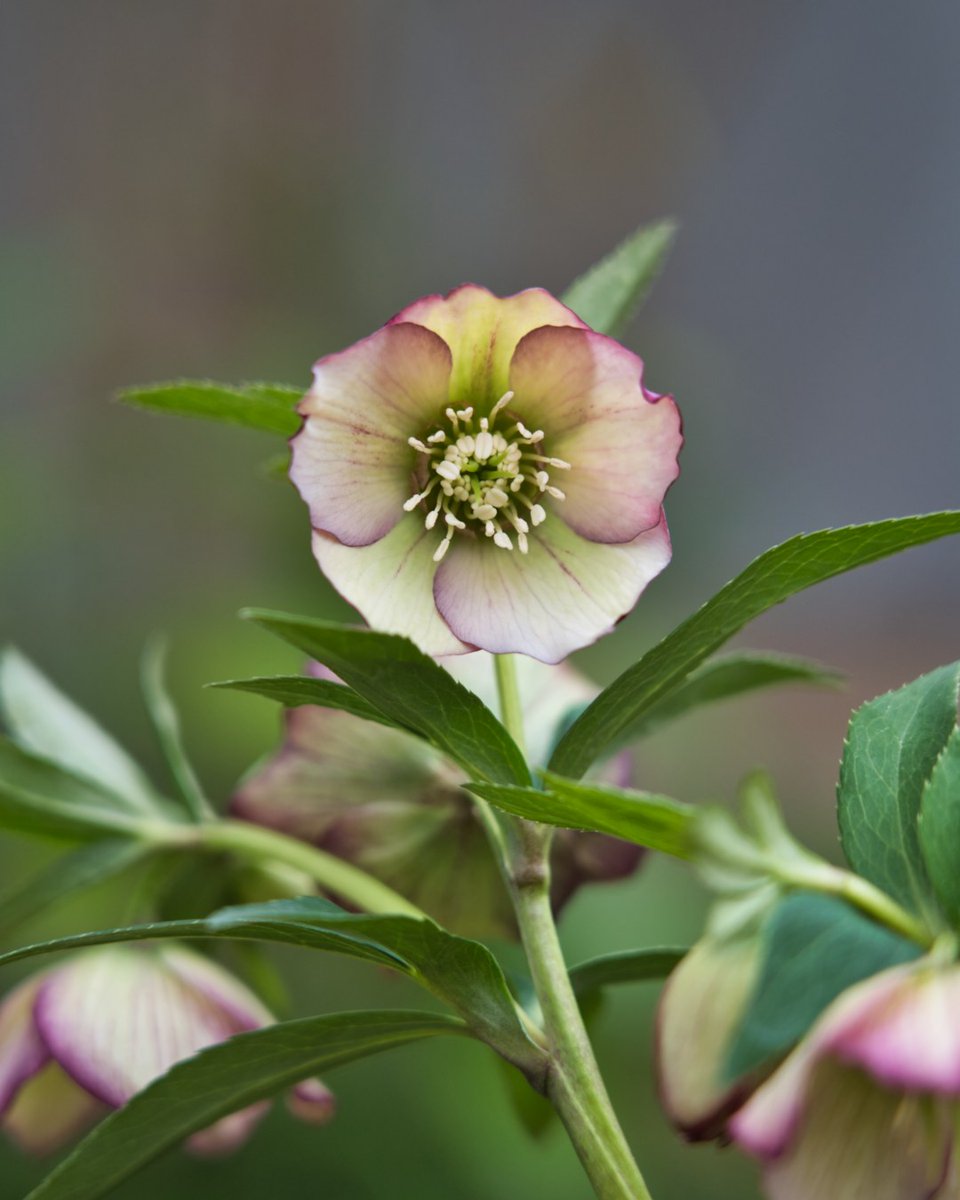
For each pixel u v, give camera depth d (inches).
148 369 84.6
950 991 25.8
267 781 30.8
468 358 28.9
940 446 146.4
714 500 66.9
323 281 89.3
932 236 145.8
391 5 107.7
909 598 127.0
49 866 31.4
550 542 28.9
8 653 32.0
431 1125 40.7
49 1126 31.4
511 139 122.1
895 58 141.6
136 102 98.0
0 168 96.3
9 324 57.9
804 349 146.6
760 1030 26.7
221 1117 28.2
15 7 96.3
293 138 97.6
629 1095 40.1
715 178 138.9
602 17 126.7
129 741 48.8
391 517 28.8
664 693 27.9
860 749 27.7
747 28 134.9
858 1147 26.5
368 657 26.8
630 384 28.8
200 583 56.0
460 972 27.5
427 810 30.4
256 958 31.4
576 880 30.7
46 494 57.3
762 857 26.5
